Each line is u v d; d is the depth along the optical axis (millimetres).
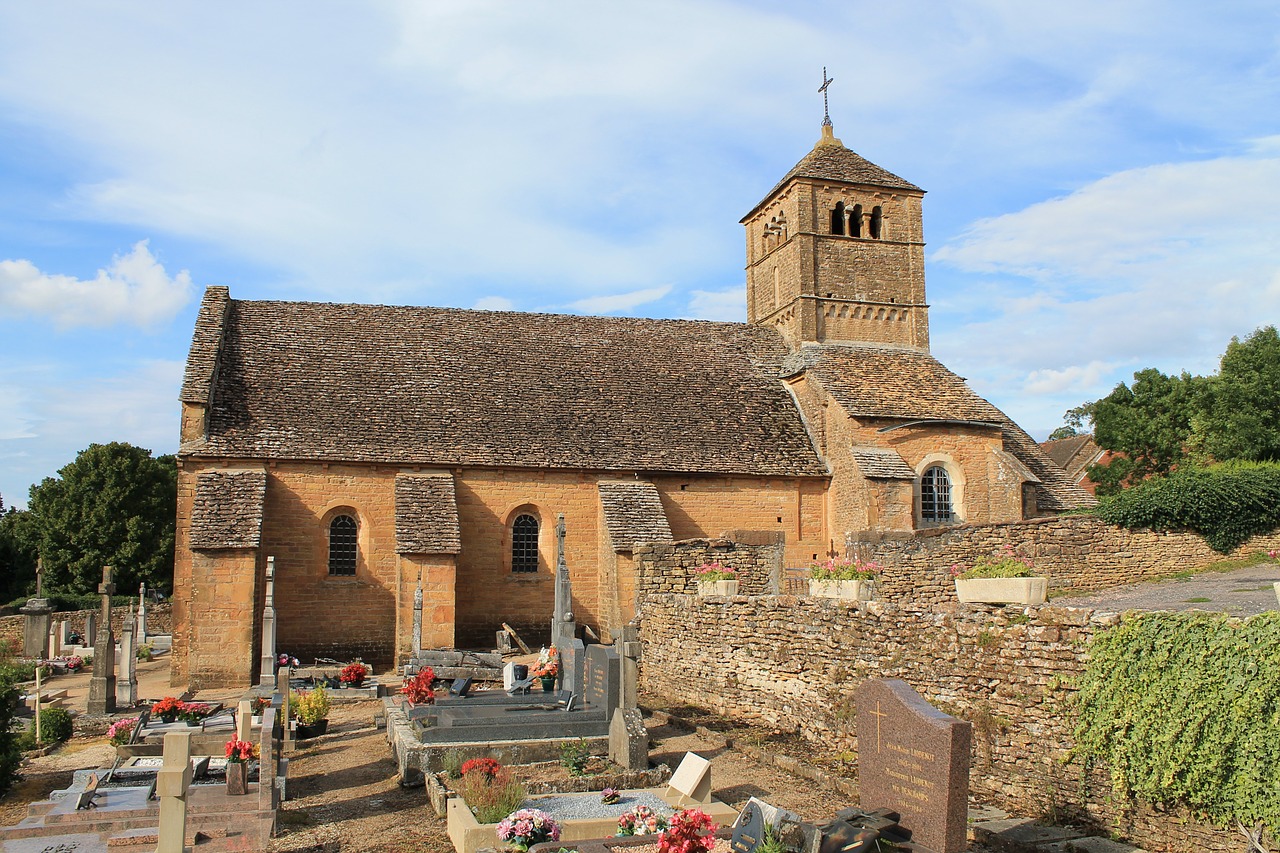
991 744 13984
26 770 18484
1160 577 28828
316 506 32438
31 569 65625
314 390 34719
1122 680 12273
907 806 11133
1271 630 10945
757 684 20062
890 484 35438
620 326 43000
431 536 31062
